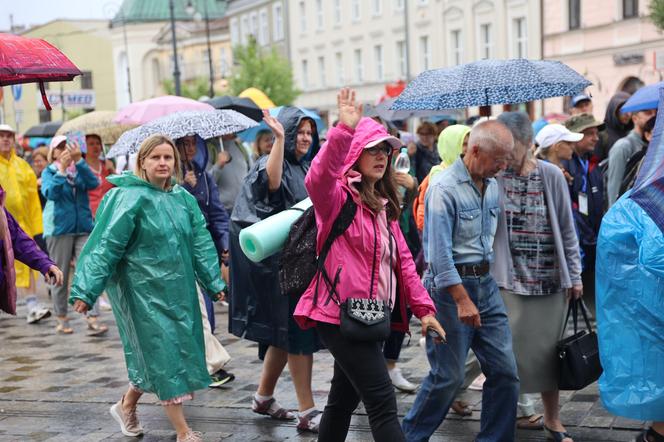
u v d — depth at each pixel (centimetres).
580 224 987
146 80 10956
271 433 756
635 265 602
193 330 722
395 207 590
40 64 599
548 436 710
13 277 682
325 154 551
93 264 693
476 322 636
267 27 7925
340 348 567
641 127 1009
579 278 705
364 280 570
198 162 943
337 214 568
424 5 5731
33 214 1441
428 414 658
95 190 1428
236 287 762
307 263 577
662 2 2616
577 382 684
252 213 755
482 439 658
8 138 1408
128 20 10869
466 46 5359
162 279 709
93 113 1830
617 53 4288
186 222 725
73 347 1170
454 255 652
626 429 723
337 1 6806
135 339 718
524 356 694
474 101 785
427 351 663
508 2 4978
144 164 714
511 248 696
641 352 602
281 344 738
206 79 8212
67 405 879
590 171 1002
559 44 4675
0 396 928
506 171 697
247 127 960
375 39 6334
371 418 563
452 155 796
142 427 788
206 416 812
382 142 571
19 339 1247
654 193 508
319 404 833
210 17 10662
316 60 7144
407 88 791
